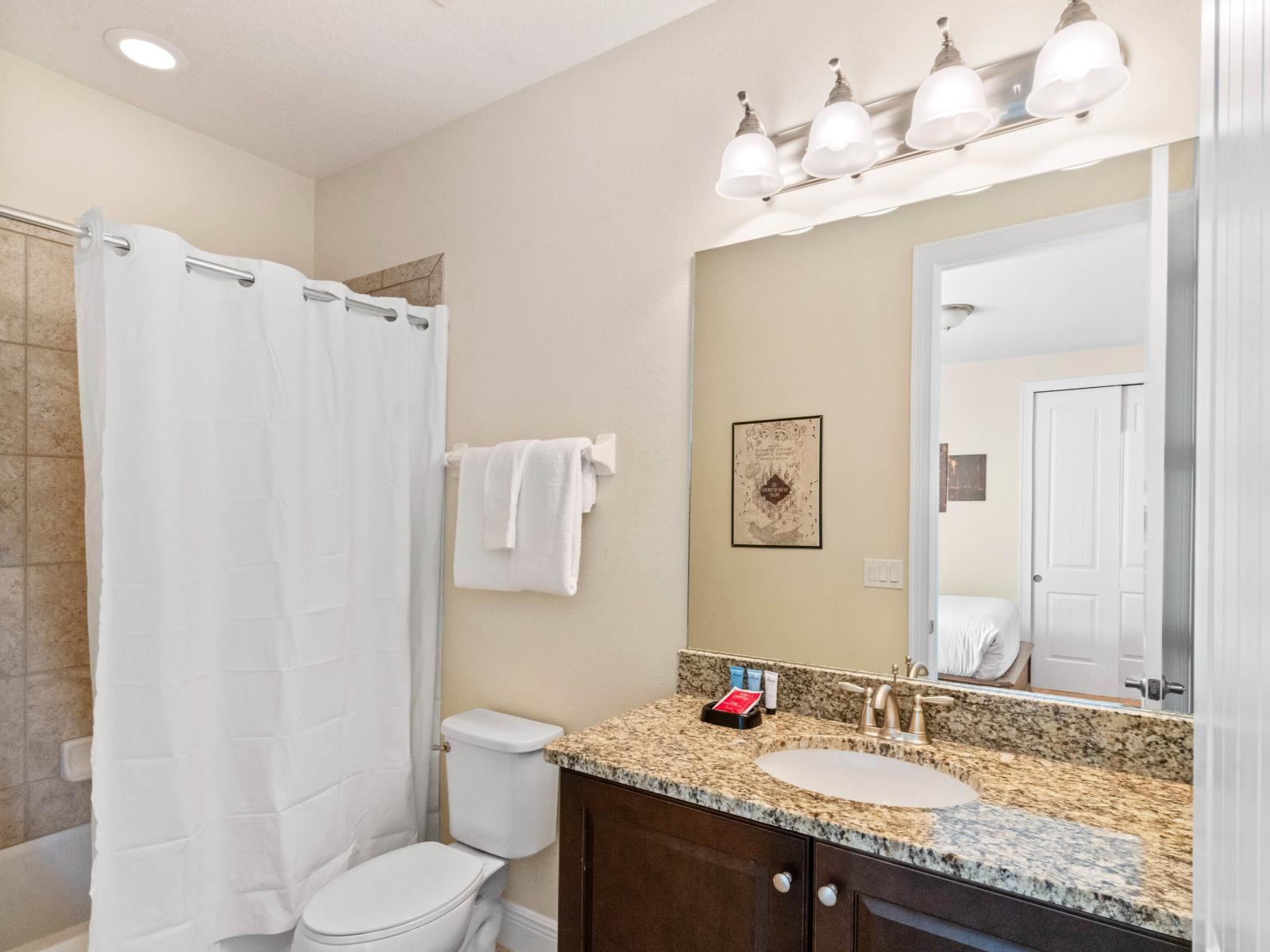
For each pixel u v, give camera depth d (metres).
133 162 2.24
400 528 2.13
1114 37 1.17
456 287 2.28
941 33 1.45
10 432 1.97
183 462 1.69
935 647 1.43
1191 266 1.21
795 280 1.62
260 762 1.79
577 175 2.00
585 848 1.32
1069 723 1.28
